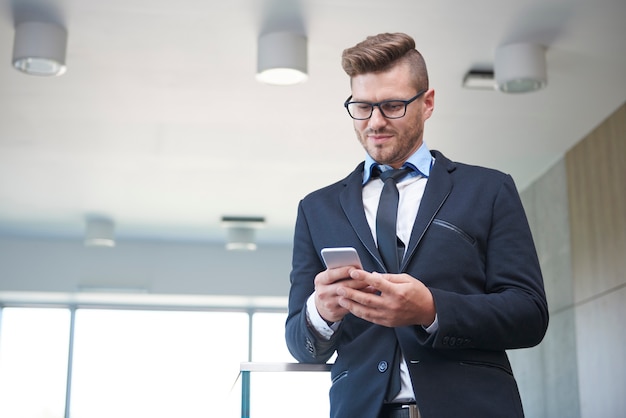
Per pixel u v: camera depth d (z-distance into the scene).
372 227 1.69
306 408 1.66
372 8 4.22
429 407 1.49
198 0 4.14
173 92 5.33
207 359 10.27
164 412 10.02
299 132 6.10
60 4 4.20
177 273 9.72
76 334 10.14
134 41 4.59
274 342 10.41
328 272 1.47
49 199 7.90
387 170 1.74
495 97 5.40
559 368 6.70
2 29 4.42
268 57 4.41
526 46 4.57
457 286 1.58
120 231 9.17
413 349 1.53
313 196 1.83
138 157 6.67
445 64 4.88
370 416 1.54
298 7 4.21
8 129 6.01
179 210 8.34
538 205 7.26
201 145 6.38
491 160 6.75
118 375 10.07
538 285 1.61
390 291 1.42
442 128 5.98
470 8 4.23
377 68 1.68
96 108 5.61
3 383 9.91
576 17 4.34
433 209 1.63
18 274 9.44
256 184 7.45
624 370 5.46
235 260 9.84
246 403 1.65
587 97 5.41
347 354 1.61
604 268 5.84
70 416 9.92
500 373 1.57
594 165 5.99
